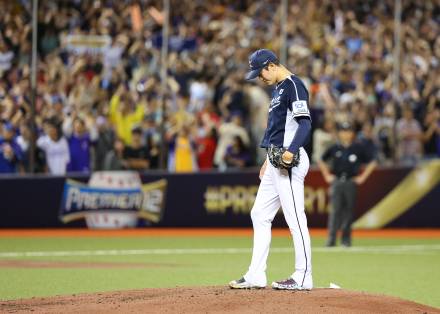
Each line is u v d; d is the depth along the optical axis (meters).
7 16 65.81
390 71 78.75
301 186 28.52
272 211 29.09
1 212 67.56
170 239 62.78
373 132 73.56
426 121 75.00
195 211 70.94
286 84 28.22
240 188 71.00
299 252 28.38
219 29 80.94
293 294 26.80
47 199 68.19
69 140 67.38
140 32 73.88
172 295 27.70
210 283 38.53
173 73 72.50
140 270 43.88
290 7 84.88
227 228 71.06
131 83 70.19
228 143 70.50
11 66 65.56
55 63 68.19
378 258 51.16
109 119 68.31
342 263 48.22
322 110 72.00
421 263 48.66
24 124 65.69
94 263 47.22
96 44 70.94
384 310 25.34
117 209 69.88
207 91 73.31
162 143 68.00
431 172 72.00
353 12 85.75
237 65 76.50
